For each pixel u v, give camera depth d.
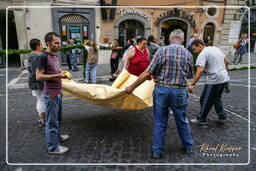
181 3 13.47
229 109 4.53
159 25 13.48
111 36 12.69
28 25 10.93
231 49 14.76
